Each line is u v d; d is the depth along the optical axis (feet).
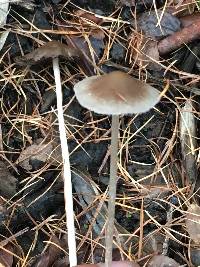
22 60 0.48
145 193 0.48
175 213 0.47
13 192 0.47
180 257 0.46
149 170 0.49
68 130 0.49
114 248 0.46
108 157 0.49
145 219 0.47
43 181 0.47
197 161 0.49
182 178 0.49
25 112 0.49
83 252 0.46
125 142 0.49
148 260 0.45
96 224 0.47
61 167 0.48
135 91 0.34
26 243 0.46
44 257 0.44
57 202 0.47
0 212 0.45
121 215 0.48
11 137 0.49
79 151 0.49
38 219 0.47
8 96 0.49
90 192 0.48
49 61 0.49
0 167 0.47
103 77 0.35
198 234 0.46
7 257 0.44
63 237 0.46
